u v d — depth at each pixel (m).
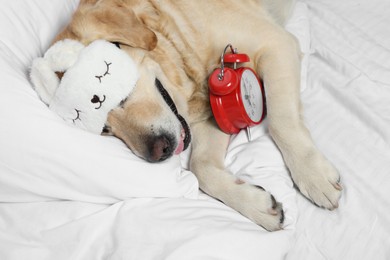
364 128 1.67
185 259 1.20
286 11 2.17
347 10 2.27
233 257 1.22
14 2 1.69
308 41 2.12
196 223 1.29
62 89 1.33
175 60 1.77
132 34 1.58
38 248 1.34
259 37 1.77
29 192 1.44
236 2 1.84
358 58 1.96
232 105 1.59
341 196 1.48
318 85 1.89
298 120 1.64
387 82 1.84
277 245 1.29
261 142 1.66
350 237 1.37
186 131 1.68
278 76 1.71
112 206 1.41
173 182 1.47
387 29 2.11
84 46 1.44
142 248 1.26
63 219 1.41
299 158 1.55
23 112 1.38
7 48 1.55
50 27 1.81
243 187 1.51
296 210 1.47
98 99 1.35
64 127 1.40
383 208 1.41
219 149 1.73
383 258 1.31
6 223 1.42
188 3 1.81
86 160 1.40
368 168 1.53
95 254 1.31
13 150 1.38
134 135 1.49
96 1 1.64
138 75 1.47
